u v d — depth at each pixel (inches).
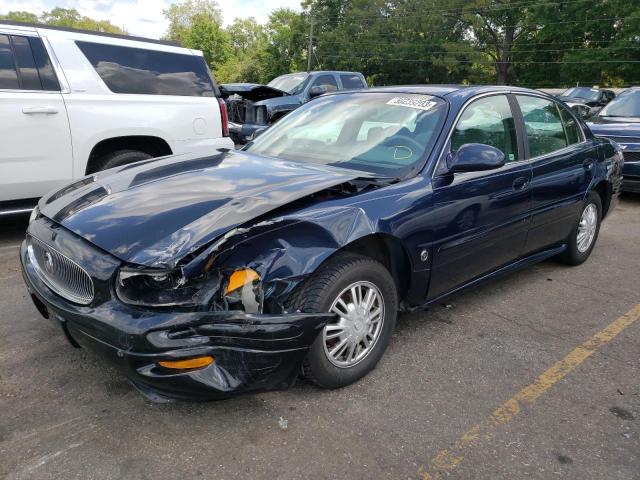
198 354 91.3
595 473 95.7
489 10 1897.1
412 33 1991.9
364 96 164.1
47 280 110.1
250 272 97.1
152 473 91.2
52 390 113.7
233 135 448.5
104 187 123.6
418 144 136.9
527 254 172.1
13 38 200.2
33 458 93.8
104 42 221.1
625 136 315.3
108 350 93.7
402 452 98.8
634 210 314.0
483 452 99.7
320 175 123.7
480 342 142.3
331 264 109.7
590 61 1681.8
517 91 169.8
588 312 164.1
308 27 2279.8
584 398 118.5
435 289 136.0
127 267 94.0
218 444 98.7
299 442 100.0
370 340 120.5
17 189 202.8
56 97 205.6
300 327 98.7
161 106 230.7
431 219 127.2
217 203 106.1
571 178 178.7
